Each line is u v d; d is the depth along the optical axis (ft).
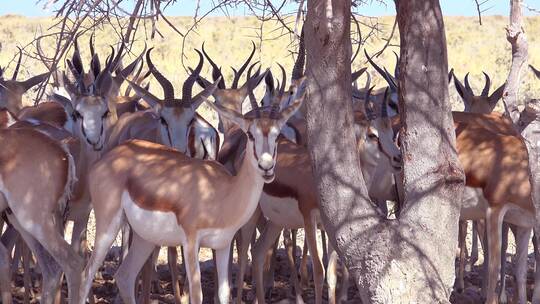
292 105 29.12
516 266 36.94
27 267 38.22
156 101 39.58
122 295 33.24
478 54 142.00
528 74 110.11
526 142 28.09
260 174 28.66
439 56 28.25
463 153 37.01
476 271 47.57
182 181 30.71
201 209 30.25
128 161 31.99
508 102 28.12
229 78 106.22
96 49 123.24
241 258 38.22
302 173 36.09
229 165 41.52
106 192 31.94
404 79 28.53
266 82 57.82
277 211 37.55
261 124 28.68
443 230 28.40
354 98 55.77
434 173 28.32
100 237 32.09
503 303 38.86
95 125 37.93
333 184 28.89
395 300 27.55
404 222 28.35
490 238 36.01
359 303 39.01
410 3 28.07
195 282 30.32
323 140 28.99
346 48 28.63
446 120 28.60
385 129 39.01
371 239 28.30
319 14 28.12
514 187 35.76
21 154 32.78
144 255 33.37
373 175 39.81
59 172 33.30
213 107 29.04
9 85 52.31
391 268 27.78
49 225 33.04
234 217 30.19
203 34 149.69
